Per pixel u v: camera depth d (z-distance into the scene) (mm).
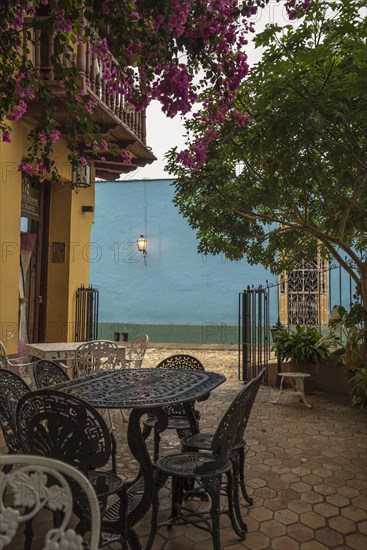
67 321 8172
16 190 6445
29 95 4031
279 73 4637
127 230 16016
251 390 3102
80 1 3602
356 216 6156
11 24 3746
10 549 2895
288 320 13594
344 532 3174
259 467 4402
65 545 1531
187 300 15547
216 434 2818
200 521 2977
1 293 6129
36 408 2596
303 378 6934
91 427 2520
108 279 16062
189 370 4422
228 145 5707
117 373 4250
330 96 4641
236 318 15219
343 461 4562
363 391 6535
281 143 5090
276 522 3316
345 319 6566
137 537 2842
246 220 7012
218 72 3633
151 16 3510
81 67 5734
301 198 7043
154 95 3662
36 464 1567
